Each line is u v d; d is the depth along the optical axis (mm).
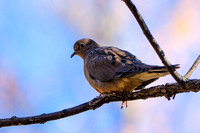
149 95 10414
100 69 12008
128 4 7316
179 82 9008
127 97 11117
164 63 8320
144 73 10227
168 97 10078
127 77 10875
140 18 7543
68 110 10914
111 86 11492
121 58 11859
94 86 12586
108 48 13016
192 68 9312
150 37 7809
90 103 11016
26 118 10680
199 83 8875
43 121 10797
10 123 10680
